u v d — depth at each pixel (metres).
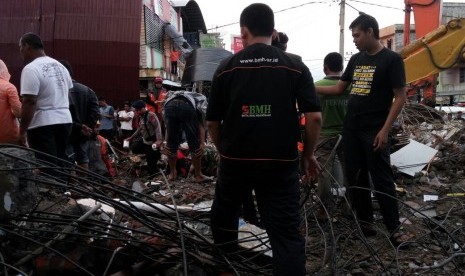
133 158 8.54
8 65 17.19
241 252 3.37
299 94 2.80
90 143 6.64
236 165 2.83
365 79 4.40
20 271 2.65
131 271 2.96
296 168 2.86
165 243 3.19
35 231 3.12
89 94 6.16
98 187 3.61
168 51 21.81
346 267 3.79
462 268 3.85
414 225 4.76
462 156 7.37
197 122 6.77
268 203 2.84
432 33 9.95
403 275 3.70
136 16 16.94
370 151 4.34
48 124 4.90
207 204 5.34
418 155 7.04
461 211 5.15
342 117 5.04
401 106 4.19
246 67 2.81
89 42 16.83
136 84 17.00
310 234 4.37
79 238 3.16
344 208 4.75
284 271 2.69
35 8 17.05
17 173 3.05
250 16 2.90
